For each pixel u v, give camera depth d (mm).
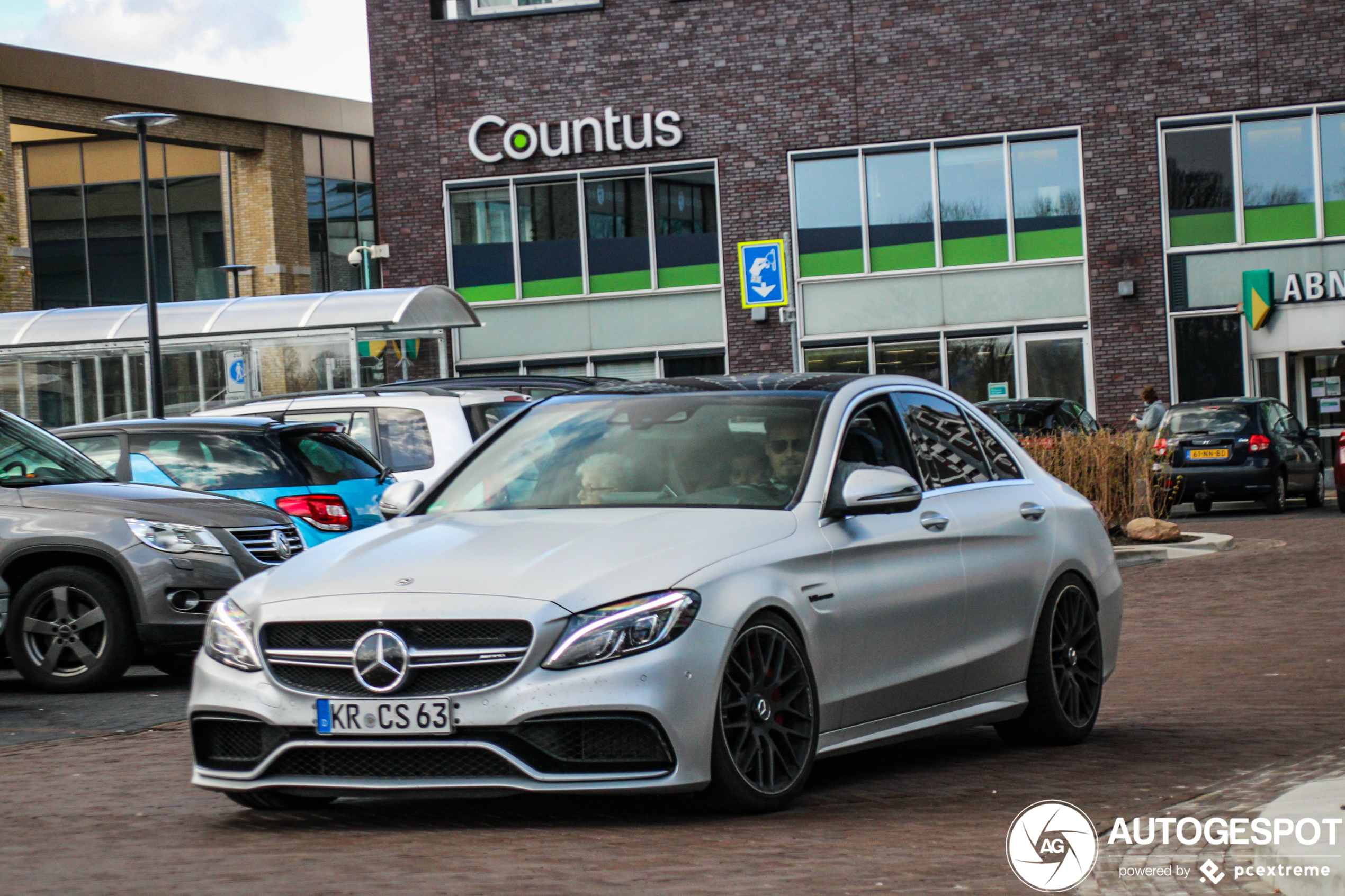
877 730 6250
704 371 31641
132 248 47406
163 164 47719
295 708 5418
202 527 10453
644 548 5602
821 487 6207
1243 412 24141
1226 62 30109
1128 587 15227
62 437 11883
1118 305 30391
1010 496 7332
